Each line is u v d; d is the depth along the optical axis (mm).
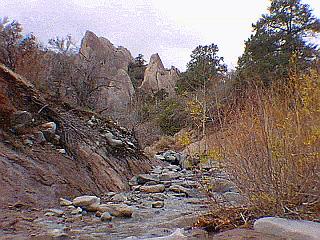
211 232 3779
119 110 21281
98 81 15133
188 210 5105
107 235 3682
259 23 21219
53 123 6965
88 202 4914
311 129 3883
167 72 44625
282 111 4215
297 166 3795
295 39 19859
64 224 4047
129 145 9906
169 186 7586
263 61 18672
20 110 6652
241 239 3232
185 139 5301
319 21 20484
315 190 3791
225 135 4527
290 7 20812
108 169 7379
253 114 4367
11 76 7129
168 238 3432
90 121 9227
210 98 5547
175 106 24672
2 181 4773
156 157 13430
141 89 37875
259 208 3979
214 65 26984
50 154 6219
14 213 4211
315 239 2977
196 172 4996
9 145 5660
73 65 13734
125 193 6770
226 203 4555
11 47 9805
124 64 44875
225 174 4684
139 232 3838
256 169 3959
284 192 3812
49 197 5078
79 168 6559
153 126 23266
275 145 3818
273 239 3197
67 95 11938
